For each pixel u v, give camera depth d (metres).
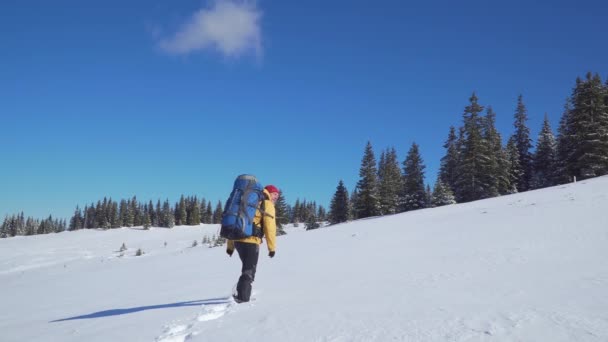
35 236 109.62
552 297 3.70
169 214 123.50
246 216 4.59
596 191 18.72
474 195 45.41
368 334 2.77
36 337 4.25
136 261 26.31
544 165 53.72
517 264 6.65
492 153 46.19
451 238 12.51
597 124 38.09
